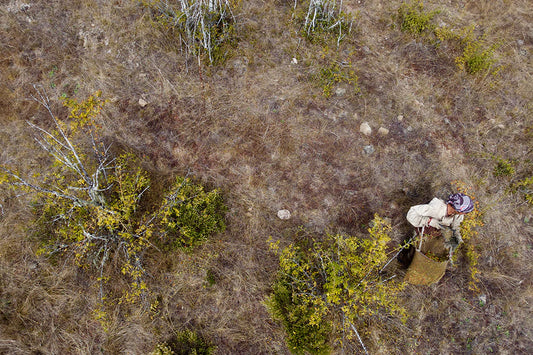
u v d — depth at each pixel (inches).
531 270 170.7
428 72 202.4
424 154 182.2
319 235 169.9
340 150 180.5
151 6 200.2
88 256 153.9
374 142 182.2
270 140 180.1
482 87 199.6
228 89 188.1
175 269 163.2
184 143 179.0
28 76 187.0
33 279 158.9
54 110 182.1
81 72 188.2
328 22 201.9
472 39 206.8
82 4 200.4
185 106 183.9
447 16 220.8
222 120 182.2
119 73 187.5
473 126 191.8
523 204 179.3
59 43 193.0
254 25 201.6
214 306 162.2
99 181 162.4
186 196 163.5
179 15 184.1
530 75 206.7
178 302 161.6
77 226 144.2
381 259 141.3
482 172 182.9
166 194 162.6
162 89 185.8
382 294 140.6
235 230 169.9
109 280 159.8
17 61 188.1
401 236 170.7
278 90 189.2
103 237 146.9
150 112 182.5
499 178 182.5
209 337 159.2
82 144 174.6
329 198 174.2
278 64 195.3
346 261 144.8
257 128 181.9
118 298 158.2
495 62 205.3
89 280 160.4
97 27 195.8
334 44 201.8
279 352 157.6
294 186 175.2
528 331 162.9
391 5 220.7
